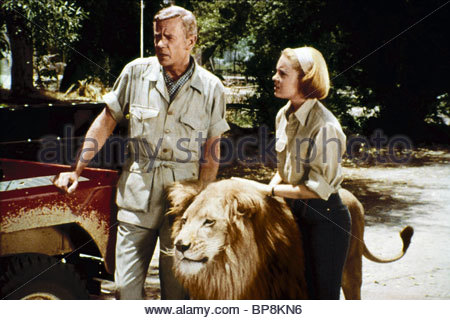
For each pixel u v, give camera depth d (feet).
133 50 53.83
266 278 9.53
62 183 9.46
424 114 49.52
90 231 9.87
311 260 9.74
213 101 9.96
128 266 9.53
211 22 77.61
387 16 46.34
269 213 9.57
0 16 38.86
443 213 24.41
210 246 9.12
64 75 61.93
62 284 9.54
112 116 9.87
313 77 9.43
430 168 35.68
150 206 9.56
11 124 12.89
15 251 9.56
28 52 56.85
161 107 9.60
